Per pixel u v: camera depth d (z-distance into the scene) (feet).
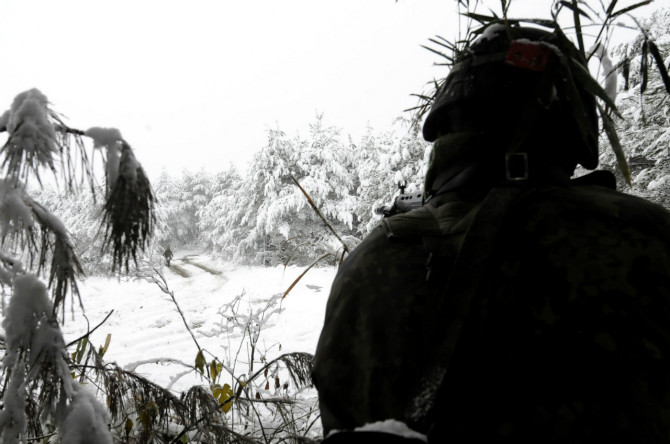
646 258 1.67
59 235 2.91
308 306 33.42
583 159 2.56
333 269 47.57
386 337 1.90
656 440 1.47
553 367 1.59
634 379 1.52
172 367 15.87
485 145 2.27
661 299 1.61
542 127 2.22
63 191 2.94
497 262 1.79
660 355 1.53
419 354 1.81
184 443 5.32
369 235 2.37
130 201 2.70
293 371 7.41
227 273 71.51
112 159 2.73
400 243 2.14
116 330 31.27
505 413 1.59
